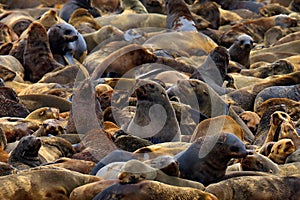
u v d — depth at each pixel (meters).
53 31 63.25
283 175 31.95
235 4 93.88
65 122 43.09
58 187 29.30
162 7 86.56
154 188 27.41
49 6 93.75
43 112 44.19
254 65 65.25
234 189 30.12
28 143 34.84
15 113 45.56
